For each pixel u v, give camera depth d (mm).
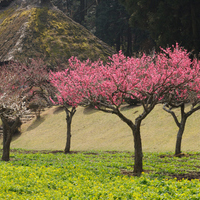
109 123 36375
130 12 44062
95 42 56500
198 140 26250
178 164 18281
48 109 47250
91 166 17125
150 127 32406
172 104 21828
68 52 50812
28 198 10070
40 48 50125
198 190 10367
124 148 28453
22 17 57125
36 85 30312
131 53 62562
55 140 35844
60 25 56156
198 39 35969
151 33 41688
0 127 43031
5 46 51656
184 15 36688
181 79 15898
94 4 76125
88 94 15609
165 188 10750
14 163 19203
